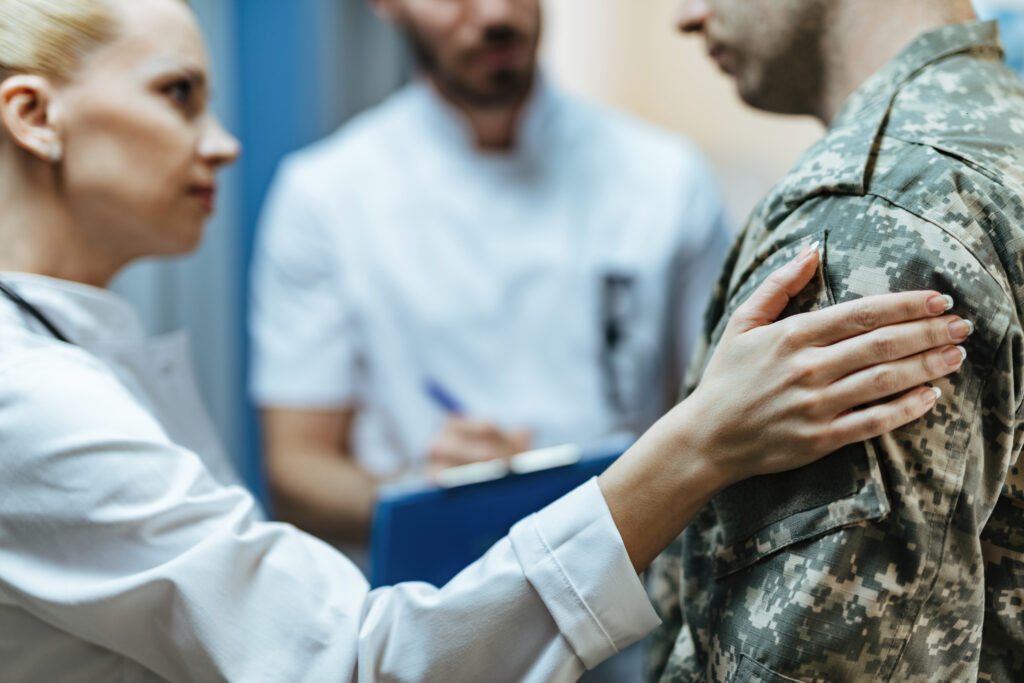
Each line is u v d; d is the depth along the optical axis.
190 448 0.97
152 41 0.81
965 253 0.58
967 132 0.62
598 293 1.51
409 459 1.53
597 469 1.10
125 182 0.80
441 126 1.55
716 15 0.77
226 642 0.63
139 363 0.90
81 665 0.70
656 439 0.63
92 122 0.79
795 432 0.57
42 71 0.77
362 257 1.53
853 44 0.71
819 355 0.57
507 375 1.50
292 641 0.65
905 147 0.62
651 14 2.39
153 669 0.68
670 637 0.77
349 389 1.58
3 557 0.66
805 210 0.64
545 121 1.55
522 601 0.65
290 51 2.01
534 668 0.65
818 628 0.57
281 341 1.57
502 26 1.40
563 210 1.53
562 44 2.41
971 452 0.58
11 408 0.65
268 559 0.67
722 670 0.61
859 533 0.57
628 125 1.63
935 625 0.58
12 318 0.72
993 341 0.58
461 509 1.03
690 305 1.60
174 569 0.63
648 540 0.63
